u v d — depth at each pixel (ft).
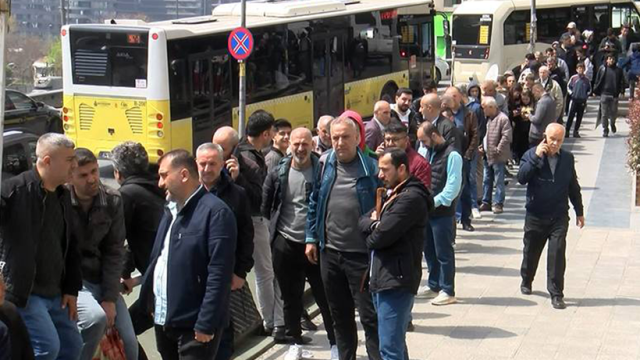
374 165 33.40
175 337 27.76
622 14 148.87
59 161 26.63
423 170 38.06
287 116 92.84
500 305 44.55
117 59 80.79
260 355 37.45
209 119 83.35
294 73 93.35
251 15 93.61
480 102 68.08
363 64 104.17
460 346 38.81
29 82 139.13
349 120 33.09
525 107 79.00
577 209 44.70
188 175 27.30
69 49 82.28
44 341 26.86
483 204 67.15
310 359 37.17
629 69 121.70
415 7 113.70
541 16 144.46
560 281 44.24
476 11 141.69
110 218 29.58
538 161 44.09
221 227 27.17
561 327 41.39
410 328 40.65
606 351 38.22
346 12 100.63
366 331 33.68
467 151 59.77
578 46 129.49
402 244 31.27
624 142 96.89
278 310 38.88
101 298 29.91
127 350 30.78
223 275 27.12
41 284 27.07
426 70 116.78
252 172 37.68
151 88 79.30
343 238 33.40
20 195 26.32
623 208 66.85
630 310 43.83
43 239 26.91
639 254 54.08
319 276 36.70
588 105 126.52
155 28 79.05
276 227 36.86
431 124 43.86
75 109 82.74
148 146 80.23
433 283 45.68
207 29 82.79
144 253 32.14
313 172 36.65
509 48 142.10
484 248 56.24
